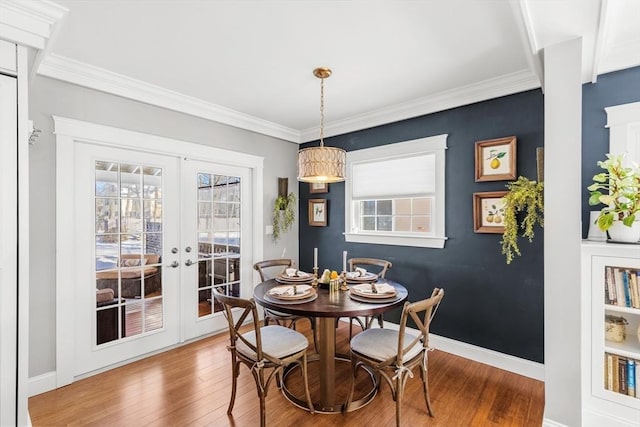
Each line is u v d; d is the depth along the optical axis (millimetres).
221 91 2896
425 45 2102
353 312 1868
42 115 2256
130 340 2734
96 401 2139
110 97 2600
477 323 2770
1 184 1466
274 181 4023
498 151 2631
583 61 1920
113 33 1964
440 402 2141
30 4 1485
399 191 3328
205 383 2379
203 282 3303
